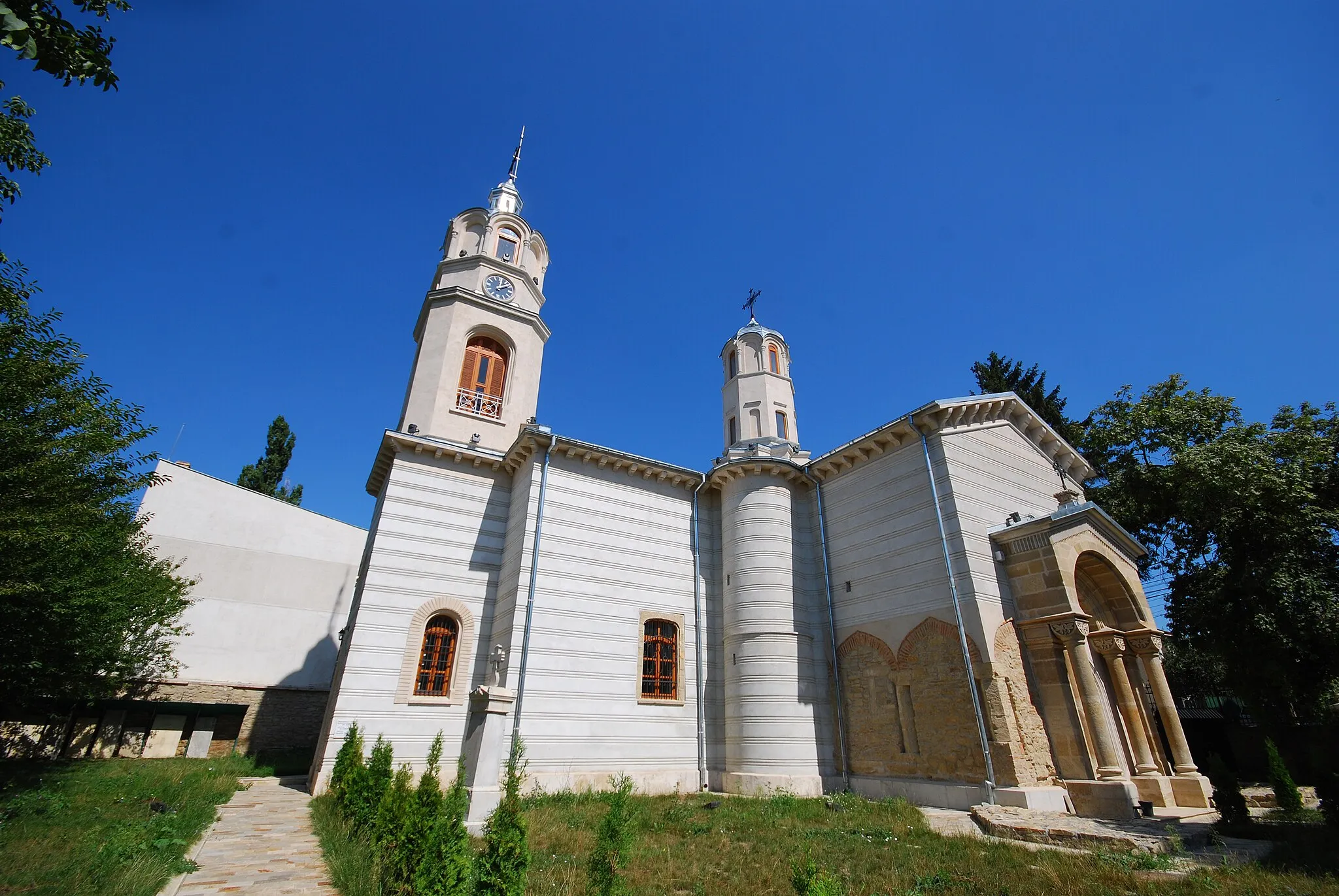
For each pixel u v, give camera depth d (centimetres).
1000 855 1063
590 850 1060
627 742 1853
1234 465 1923
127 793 1379
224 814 1313
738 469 2192
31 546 1148
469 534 1992
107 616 1719
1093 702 1524
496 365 2370
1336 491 1948
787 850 1105
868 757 1797
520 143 2978
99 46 644
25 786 1411
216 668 2816
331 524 3294
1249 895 841
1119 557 1839
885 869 991
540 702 1752
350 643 1731
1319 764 1224
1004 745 1483
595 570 1980
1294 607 1836
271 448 4612
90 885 738
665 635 2075
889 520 1925
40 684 1748
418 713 1731
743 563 2086
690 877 953
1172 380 2433
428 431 2088
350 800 1180
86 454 1262
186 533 2908
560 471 2023
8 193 802
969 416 1917
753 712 1892
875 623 1881
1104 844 1112
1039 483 2084
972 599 1639
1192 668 2955
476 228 2575
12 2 582
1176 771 1647
